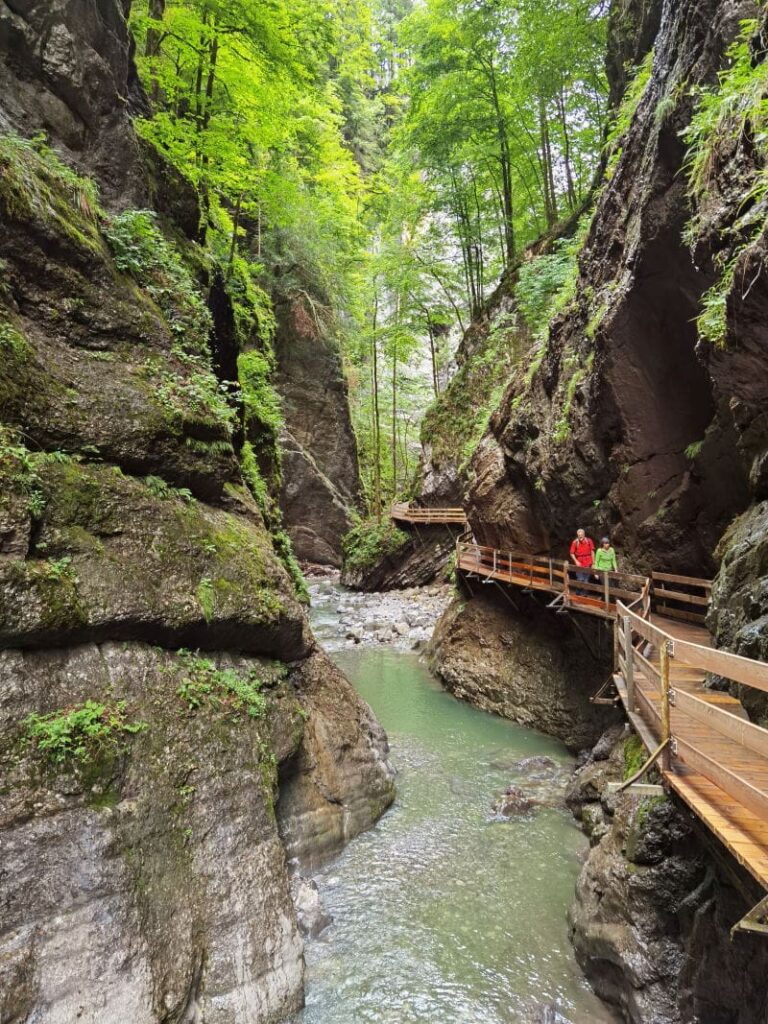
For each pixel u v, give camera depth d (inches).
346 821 340.5
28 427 237.6
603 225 476.4
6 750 192.9
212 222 657.6
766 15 235.6
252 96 544.7
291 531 1406.3
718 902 190.4
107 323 291.0
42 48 334.0
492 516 650.8
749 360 228.8
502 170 1051.9
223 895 225.8
